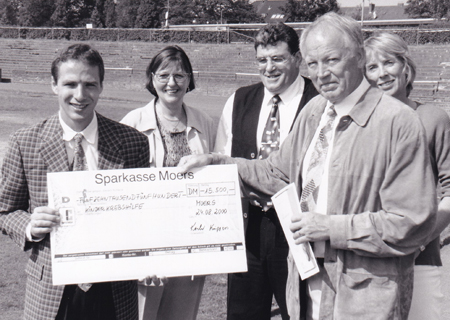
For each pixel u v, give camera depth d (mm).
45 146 2943
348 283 2746
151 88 4066
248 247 3998
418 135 2607
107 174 2963
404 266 2781
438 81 31266
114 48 46531
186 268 3039
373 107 2703
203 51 43938
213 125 4332
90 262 2918
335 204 2744
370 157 2662
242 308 4078
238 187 3123
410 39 41375
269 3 106625
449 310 5051
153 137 3977
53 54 46219
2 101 23969
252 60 41875
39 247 2957
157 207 3031
